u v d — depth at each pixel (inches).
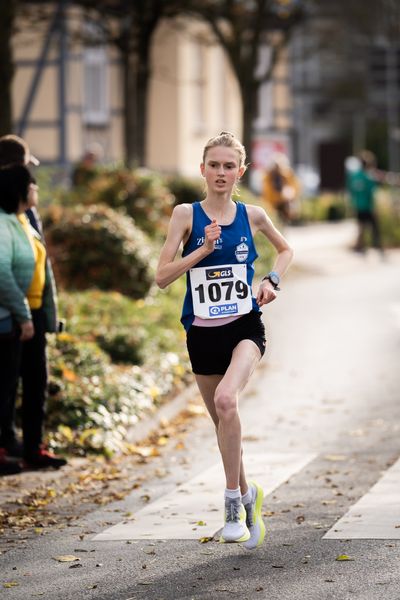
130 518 665.0
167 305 1378.0
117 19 2410.2
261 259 1940.2
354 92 5295.3
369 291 1884.8
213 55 3211.1
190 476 775.7
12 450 815.1
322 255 2459.4
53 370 933.2
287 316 1585.9
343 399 1037.2
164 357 1126.4
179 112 2965.1
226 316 584.1
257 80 2442.2
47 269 784.9
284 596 515.2
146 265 1390.3
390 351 1295.5
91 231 1381.6
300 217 3289.9
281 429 917.8
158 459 833.5
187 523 649.0
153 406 970.7
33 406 791.1
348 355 1272.1
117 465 820.0
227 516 577.3
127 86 2316.7
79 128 2511.1
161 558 582.2
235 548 596.4
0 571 569.6
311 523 640.4
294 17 2463.1
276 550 589.6
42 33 2349.9
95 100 2765.7
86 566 572.7
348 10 4291.3
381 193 3088.1
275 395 1060.5
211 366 588.7
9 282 750.5
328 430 910.4
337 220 3526.1
